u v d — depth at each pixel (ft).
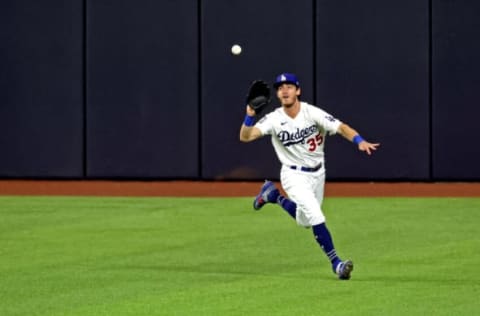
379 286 101.60
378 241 128.98
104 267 112.68
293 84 106.93
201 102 187.52
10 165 191.21
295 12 184.65
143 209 158.81
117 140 189.37
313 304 93.61
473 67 183.73
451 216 149.89
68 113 189.47
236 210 156.76
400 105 184.65
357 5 184.03
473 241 128.67
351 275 107.45
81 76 188.75
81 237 132.77
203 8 186.09
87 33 188.14
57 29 188.55
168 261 116.26
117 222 145.79
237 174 188.24
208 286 102.22
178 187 183.32
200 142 188.14
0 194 176.55
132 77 187.93
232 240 130.21
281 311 90.84
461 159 184.96
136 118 188.55
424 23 183.62
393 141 185.26
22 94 189.98
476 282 103.40
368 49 184.34
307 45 184.85
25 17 189.06
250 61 185.78
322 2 184.24
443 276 106.42
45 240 130.72
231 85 186.60
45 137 190.39
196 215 152.05
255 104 104.88
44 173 190.90
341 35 184.34
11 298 97.30
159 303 94.53
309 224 109.91
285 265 113.70
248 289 100.68
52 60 189.06
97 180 190.90
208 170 188.44
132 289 101.04
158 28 187.01
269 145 187.52
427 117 184.55
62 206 162.30
